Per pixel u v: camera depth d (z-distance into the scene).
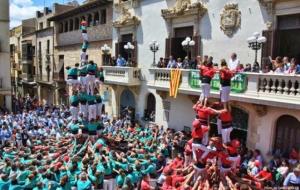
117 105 27.06
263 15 16.84
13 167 13.70
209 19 19.59
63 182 12.84
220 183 9.66
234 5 18.12
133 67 24.25
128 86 25.11
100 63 30.47
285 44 16.45
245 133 17.33
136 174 14.29
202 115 9.87
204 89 9.95
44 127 23.27
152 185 13.75
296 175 12.08
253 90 15.38
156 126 21.86
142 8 24.56
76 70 17.55
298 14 15.73
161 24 22.92
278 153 15.48
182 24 21.39
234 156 9.83
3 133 21.22
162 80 20.83
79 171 14.19
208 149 9.73
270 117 15.83
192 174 10.16
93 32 31.30
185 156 11.06
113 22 27.34
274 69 15.50
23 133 21.05
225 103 10.01
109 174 14.40
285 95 14.09
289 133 15.30
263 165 15.50
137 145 17.91
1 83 34.50
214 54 19.44
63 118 25.61
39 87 47.44
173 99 21.34
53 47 41.59
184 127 20.62
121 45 27.16
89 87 17.45
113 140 18.64
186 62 19.34
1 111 33.31
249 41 15.70
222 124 9.91
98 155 15.62
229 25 18.38
